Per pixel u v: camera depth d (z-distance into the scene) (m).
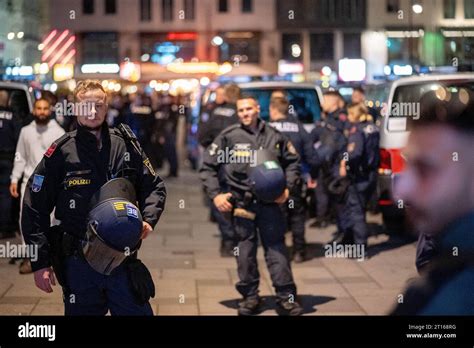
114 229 4.15
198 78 27.05
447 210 1.78
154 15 51.12
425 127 1.81
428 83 10.38
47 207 4.42
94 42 50.31
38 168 4.41
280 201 6.70
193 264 9.24
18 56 20.98
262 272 8.81
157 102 24.59
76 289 4.39
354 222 9.59
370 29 45.72
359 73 18.20
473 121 1.80
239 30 51.31
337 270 8.89
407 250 9.96
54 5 48.50
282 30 51.28
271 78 16.64
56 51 18.03
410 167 1.82
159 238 11.02
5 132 10.01
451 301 1.76
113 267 4.26
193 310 7.12
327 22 50.34
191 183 18.28
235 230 6.91
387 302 7.36
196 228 11.90
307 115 12.53
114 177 4.38
